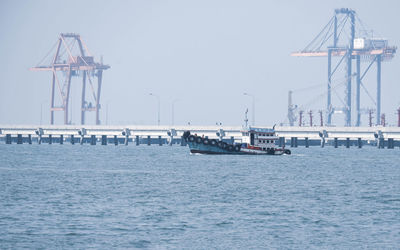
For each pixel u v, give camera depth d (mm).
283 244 151000
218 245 149625
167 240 153750
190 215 186000
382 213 192625
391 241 154500
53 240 153125
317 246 149500
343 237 158125
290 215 187625
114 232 161750
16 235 157750
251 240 154500
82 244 149625
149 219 179000
